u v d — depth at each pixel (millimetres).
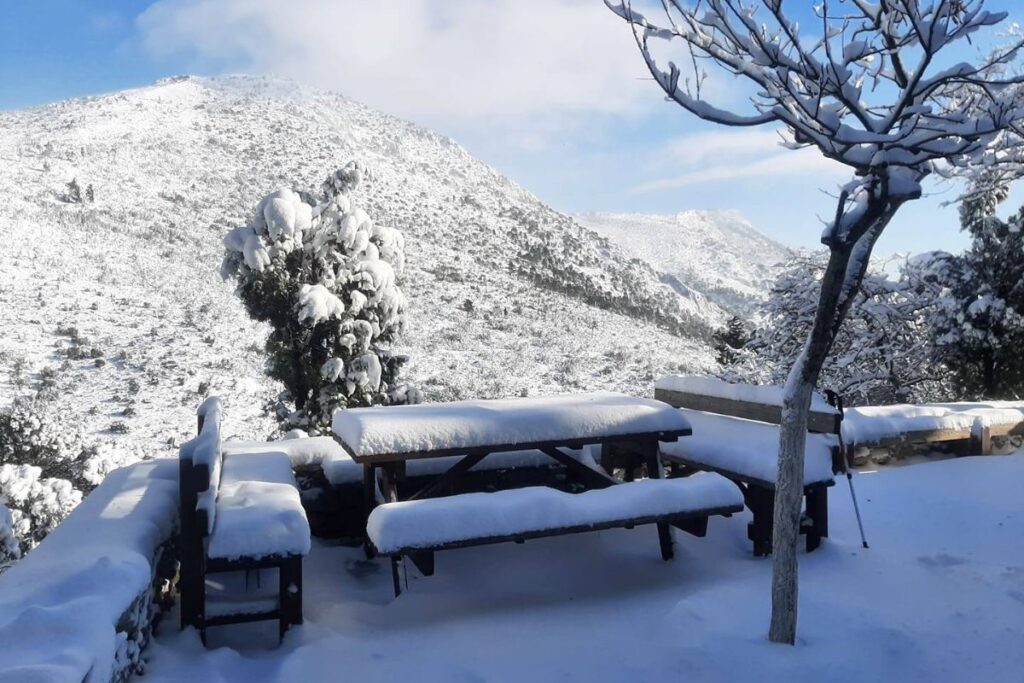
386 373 9250
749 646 3682
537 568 4848
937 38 2854
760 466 4969
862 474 6887
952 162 3424
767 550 5070
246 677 3400
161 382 35031
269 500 4027
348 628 4012
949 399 12789
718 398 6508
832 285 3383
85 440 24391
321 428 8688
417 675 3443
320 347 8820
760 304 12781
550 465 5961
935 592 4398
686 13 3061
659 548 5180
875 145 3117
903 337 12000
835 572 4750
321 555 5098
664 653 3676
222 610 3777
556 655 3666
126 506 4039
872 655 3617
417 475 5555
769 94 3191
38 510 9508
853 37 3121
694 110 3076
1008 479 6492
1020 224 10453
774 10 2922
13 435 13367
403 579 4621
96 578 3014
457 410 4961
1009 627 3904
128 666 3176
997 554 4941
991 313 10438
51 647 2457
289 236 8578
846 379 12617
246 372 38844
